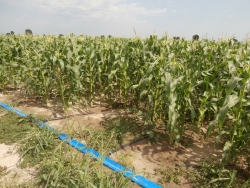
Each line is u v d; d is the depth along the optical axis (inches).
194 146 161.6
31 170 128.9
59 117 208.1
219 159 142.6
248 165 134.0
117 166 131.5
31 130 163.6
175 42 309.9
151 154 150.7
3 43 339.0
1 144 158.6
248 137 123.9
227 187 109.1
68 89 221.6
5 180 119.3
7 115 203.6
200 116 168.2
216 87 158.4
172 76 155.9
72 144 153.6
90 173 111.6
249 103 120.4
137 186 117.3
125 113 221.6
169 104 140.2
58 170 107.4
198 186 117.9
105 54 242.8
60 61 199.2
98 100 260.8
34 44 320.8
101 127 188.5
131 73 227.1
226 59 187.3
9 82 304.2
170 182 122.8
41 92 246.5
